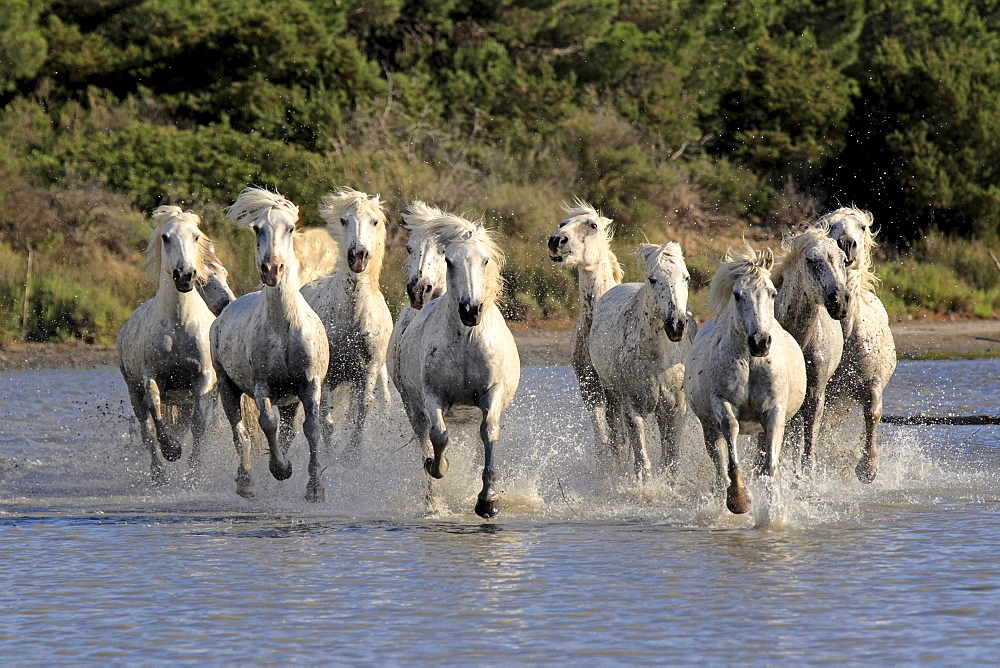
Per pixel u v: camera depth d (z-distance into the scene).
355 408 42.34
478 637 23.28
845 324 37.69
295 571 28.19
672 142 122.56
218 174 105.25
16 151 107.62
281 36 120.06
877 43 144.75
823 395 36.53
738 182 116.06
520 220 103.00
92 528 33.44
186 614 24.89
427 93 123.44
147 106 116.19
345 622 24.28
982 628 23.75
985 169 116.38
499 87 124.69
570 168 112.81
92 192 100.12
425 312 35.44
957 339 89.25
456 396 34.25
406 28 134.12
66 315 85.62
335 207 40.75
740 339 31.83
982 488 38.97
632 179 112.31
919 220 114.88
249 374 36.94
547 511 35.50
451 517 34.84
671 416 36.50
